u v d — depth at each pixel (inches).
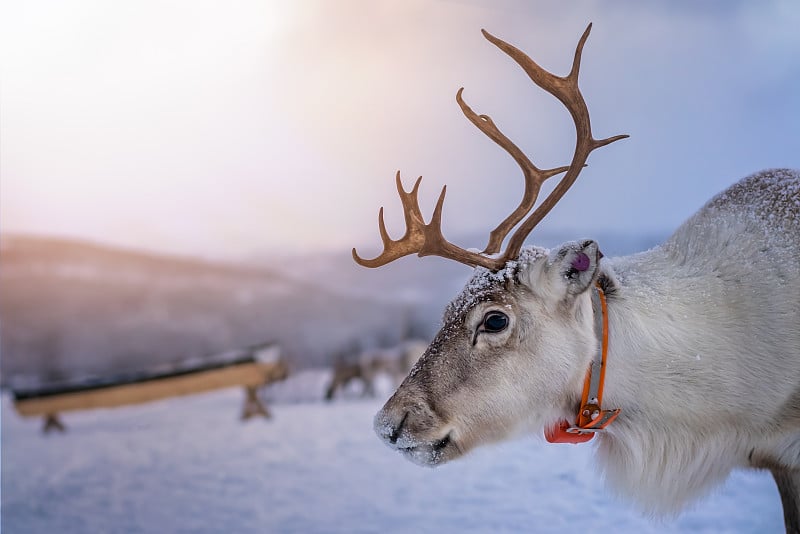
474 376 118.0
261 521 211.5
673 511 129.2
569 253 114.4
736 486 211.8
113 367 362.6
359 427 316.5
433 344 122.0
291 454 278.2
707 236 130.4
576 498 209.3
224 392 369.7
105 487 252.8
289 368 375.2
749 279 123.8
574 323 117.4
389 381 384.8
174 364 368.2
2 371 348.8
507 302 117.1
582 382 118.8
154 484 252.5
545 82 125.2
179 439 306.8
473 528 193.0
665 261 129.6
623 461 125.8
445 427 118.3
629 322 119.3
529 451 260.5
